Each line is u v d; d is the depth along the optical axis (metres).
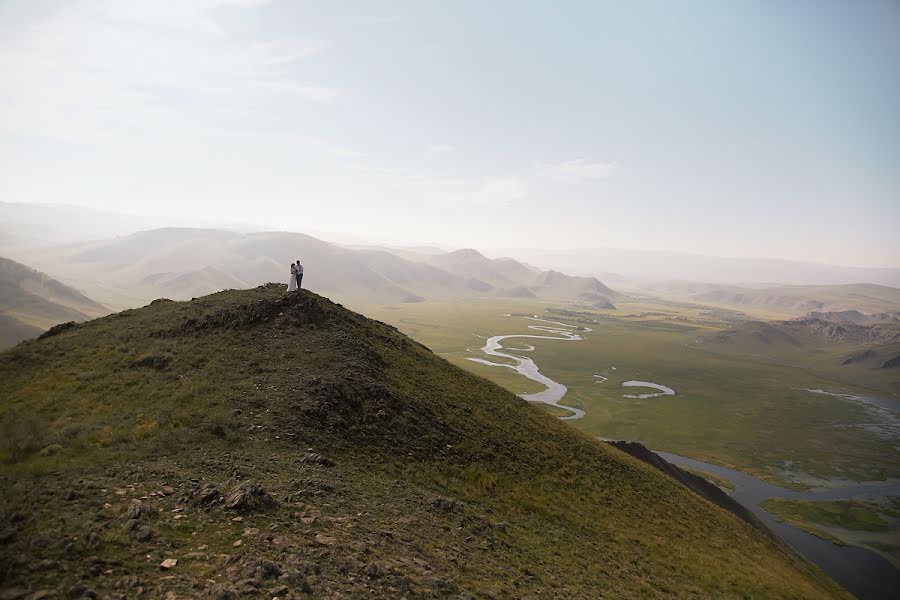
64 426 27.00
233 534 15.12
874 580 70.00
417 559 17.83
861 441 144.25
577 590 21.50
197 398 31.27
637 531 36.59
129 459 21.08
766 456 128.12
